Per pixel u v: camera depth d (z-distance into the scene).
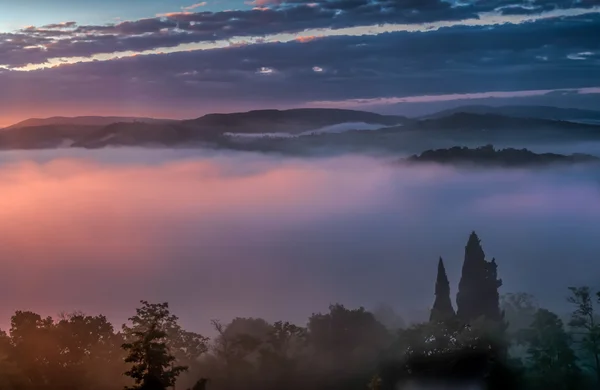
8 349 93.31
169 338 96.81
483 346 90.50
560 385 90.12
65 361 95.38
